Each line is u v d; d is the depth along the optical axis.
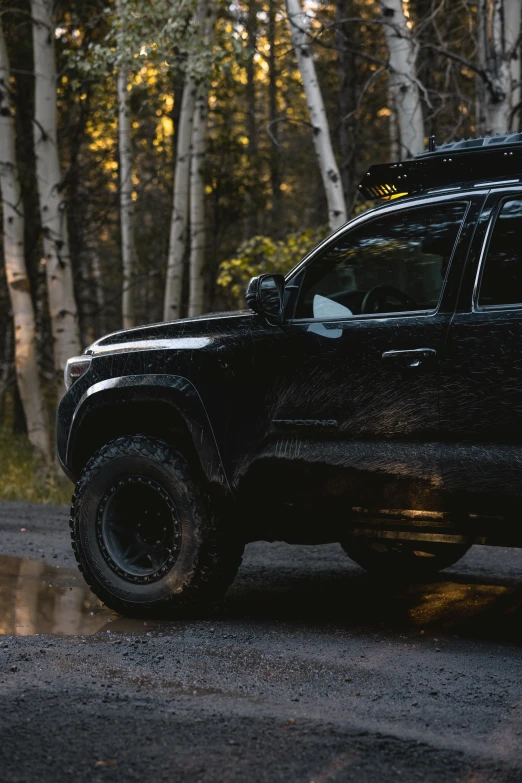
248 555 7.81
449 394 4.60
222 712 3.73
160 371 5.42
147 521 5.54
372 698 3.96
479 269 4.64
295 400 5.05
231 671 4.34
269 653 4.66
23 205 21.17
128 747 3.34
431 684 4.18
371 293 5.08
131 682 4.13
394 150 17.62
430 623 5.39
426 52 14.42
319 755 3.30
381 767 3.21
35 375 14.57
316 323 5.08
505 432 4.45
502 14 10.29
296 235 15.26
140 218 29.27
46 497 12.45
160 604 5.37
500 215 4.68
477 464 4.52
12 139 14.41
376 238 5.11
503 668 4.45
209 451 5.23
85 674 4.23
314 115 11.72
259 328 5.23
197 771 3.15
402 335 4.76
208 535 5.29
